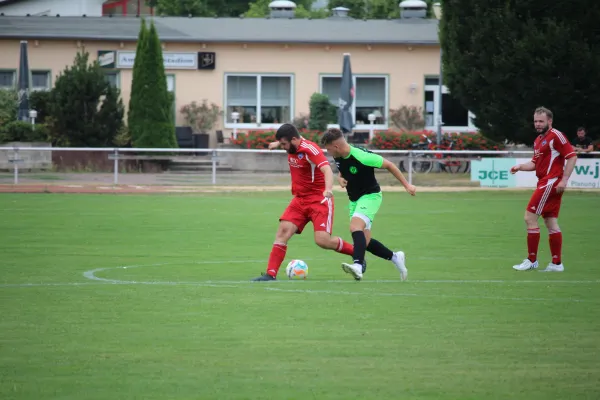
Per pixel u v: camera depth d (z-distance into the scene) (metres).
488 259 32.25
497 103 68.50
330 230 26.25
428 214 50.22
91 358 16.56
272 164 84.31
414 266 30.28
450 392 14.47
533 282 26.48
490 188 68.19
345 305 22.14
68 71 83.69
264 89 97.38
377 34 99.31
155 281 26.34
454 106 99.81
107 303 22.30
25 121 82.44
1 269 28.77
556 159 28.78
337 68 97.75
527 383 14.98
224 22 101.38
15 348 17.31
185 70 95.75
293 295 23.64
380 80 98.62
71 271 28.41
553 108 67.75
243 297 23.30
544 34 65.50
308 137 86.88
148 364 16.16
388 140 82.12
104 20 102.06
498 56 66.81
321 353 17.02
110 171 81.06
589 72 65.81
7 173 75.81
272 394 14.31
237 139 86.75
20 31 94.12
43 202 55.50
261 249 34.75
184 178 74.75
